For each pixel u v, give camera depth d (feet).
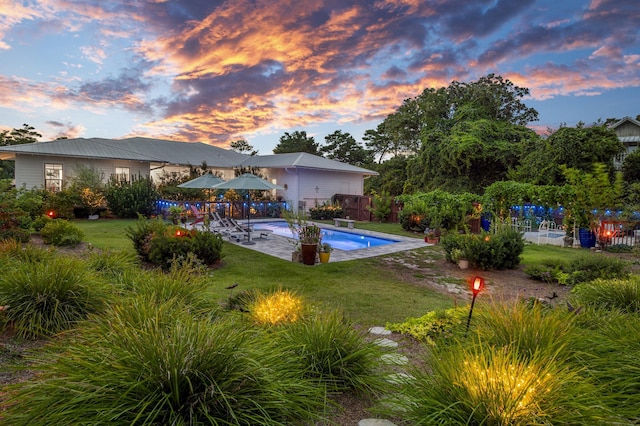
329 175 78.79
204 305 12.88
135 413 5.81
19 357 9.21
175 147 82.58
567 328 9.32
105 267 17.12
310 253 28.37
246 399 6.38
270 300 13.24
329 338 9.14
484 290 22.50
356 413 7.68
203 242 25.99
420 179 80.48
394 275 26.14
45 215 40.47
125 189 56.90
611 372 7.67
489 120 77.36
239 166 77.66
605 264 23.43
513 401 6.21
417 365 10.07
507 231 29.99
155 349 6.56
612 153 51.88
